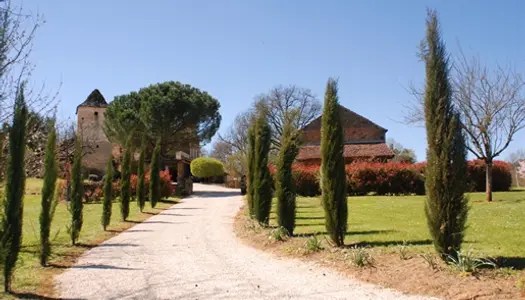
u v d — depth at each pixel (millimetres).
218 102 41312
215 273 7961
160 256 9852
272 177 13812
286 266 8398
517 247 8531
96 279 7590
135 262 9156
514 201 20234
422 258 7488
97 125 40156
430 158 7340
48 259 9234
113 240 12523
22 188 6691
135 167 36281
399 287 6492
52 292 6730
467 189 7203
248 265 8625
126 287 7023
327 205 9516
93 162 42000
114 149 42719
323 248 9305
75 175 11734
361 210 18219
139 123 37000
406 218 14922
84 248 11055
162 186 30219
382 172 30219
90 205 26156
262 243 11023
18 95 6727
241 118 60469
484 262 6781
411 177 29875
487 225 12016
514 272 6473
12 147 6641
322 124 9891
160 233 13992
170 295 6504
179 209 23406
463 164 7164
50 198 8891
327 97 9898
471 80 19891
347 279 7152
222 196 34844
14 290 6754
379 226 12781
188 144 41531
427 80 7527
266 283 7113
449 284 6227
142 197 22203
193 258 9539
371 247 9078
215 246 11156
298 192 30828
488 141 20547
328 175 9578
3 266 6551
